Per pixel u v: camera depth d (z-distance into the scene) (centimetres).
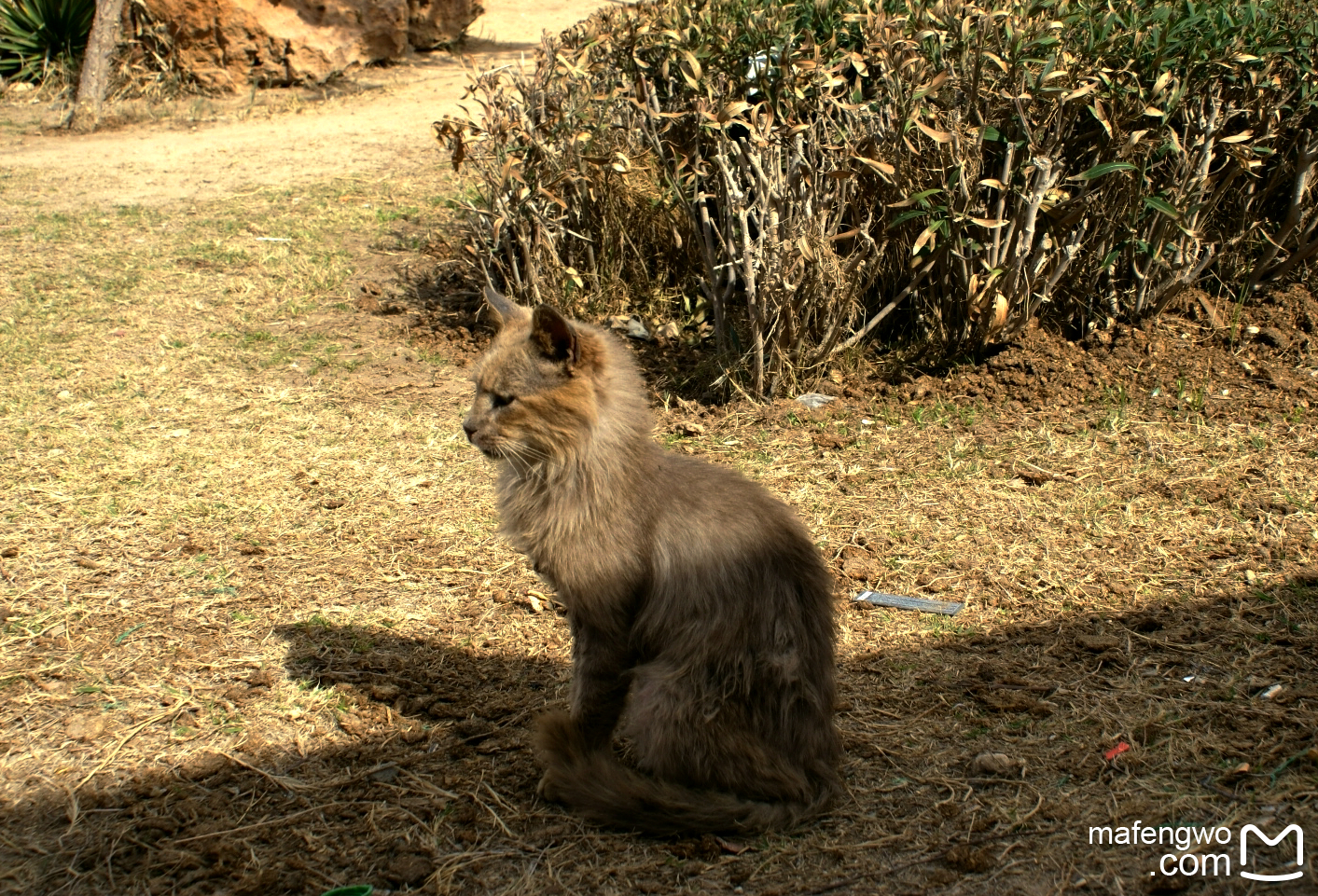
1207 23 610
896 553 478
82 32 1597
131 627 427
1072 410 593
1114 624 415
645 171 736
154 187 1108
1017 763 343
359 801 338
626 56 754
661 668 320
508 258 773
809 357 643
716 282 651
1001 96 593
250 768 352
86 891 299
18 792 338
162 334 744
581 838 321
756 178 625
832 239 620
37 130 1383
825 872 303
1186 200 607
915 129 608
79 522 503
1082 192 595
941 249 618
